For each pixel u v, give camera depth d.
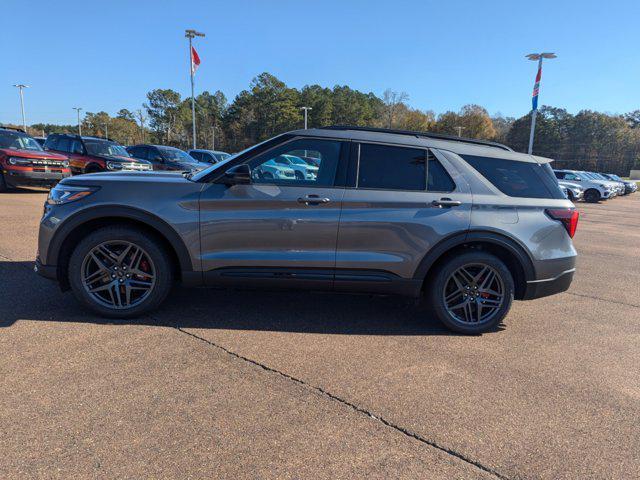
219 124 104.19
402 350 3.66
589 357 3.70
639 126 107.44
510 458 2.36
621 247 9.73
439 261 4.03
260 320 4.15
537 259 4.02
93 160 14.88
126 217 3.77
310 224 3.80
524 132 97.44
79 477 2.06
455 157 4.00
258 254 3.84
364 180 3.89
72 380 2.90
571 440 2.54
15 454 2.19
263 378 3.06
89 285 3.86
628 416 2.81
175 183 3.85
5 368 3.01
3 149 12.38
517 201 4.00
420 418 2.68
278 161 3.91
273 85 94.56
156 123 113.12
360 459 2.28
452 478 2.18
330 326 4.11
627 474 2.27
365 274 3.90
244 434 2.44
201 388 2.89
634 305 5.26
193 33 30.12
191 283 3.91
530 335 4.16
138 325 3.86
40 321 3.80
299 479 2.12
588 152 96.81
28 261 5.61
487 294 4.06
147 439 2.35
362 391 2.96
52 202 3.84
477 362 3.50
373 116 101.06
